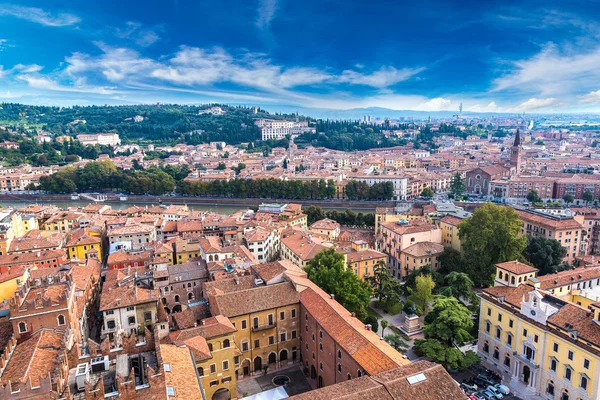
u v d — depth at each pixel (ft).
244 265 492.13
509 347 348.38
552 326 307.17
